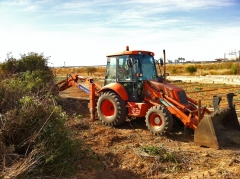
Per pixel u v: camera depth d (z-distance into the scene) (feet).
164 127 26.66
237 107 42.86
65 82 40.81
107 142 24.93
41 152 17.33
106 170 19.52
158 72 34.37
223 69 138.21
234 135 24.79
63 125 19.75
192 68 131.85
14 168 15.84
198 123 24.94
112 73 32.94
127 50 31.48
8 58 41.01
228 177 17.97
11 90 20.75
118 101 30.17
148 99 29.53
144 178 18.39
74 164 19.49
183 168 19.74
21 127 18.43
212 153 22.49
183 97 27.99
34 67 41.39
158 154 21.33
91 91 33.27
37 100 19.81
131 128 30.68
